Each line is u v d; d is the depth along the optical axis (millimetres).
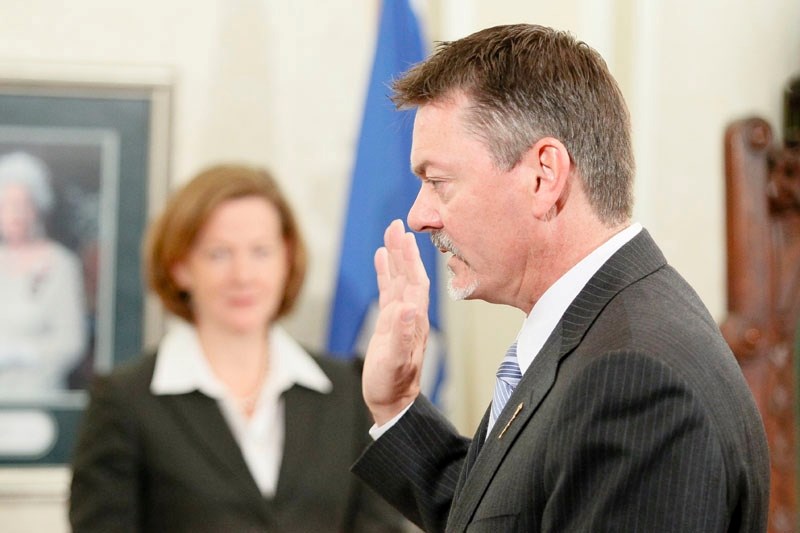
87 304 7828
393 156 7473
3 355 7758
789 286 6492
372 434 4324
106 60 7863
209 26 7953
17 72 7703
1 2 7781
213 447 5980
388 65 7500
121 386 6082
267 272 6352
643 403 2916
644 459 2871
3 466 7730
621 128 3502
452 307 7773
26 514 7703
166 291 6457
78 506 5891
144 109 7836
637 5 7828
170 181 7816
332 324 7461
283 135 7992
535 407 3283
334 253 7996
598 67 3508
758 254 6457
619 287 3318
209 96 7934
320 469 6102
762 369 6453
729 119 7980
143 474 5953
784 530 6426
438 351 7504
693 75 7965
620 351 2996
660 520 2834
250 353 6340
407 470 4230
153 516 5914
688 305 3303
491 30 3613
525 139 3383
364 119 7504
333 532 6031
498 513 3205
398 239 4270
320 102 8031
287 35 8016
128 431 5953
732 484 2965
